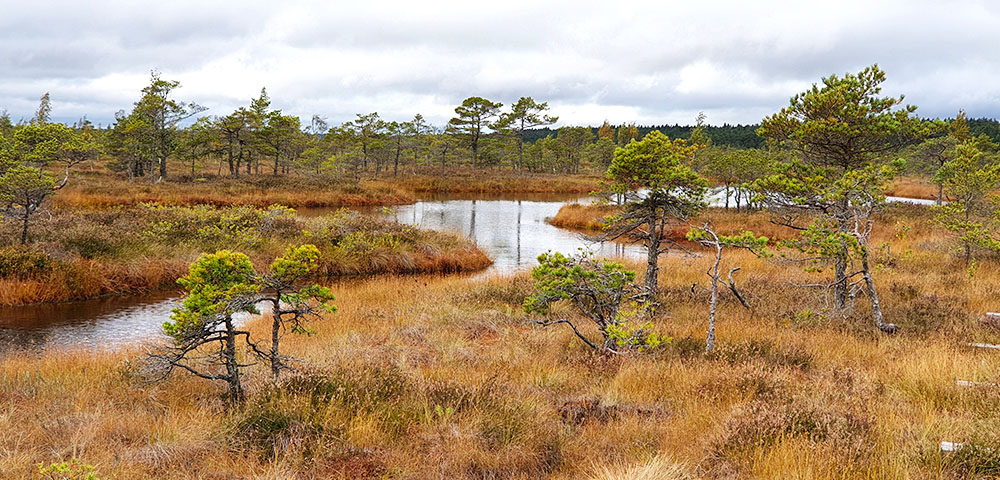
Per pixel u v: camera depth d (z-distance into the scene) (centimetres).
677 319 1183
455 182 6831
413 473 499
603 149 9156
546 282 941
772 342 948
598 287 937
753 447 511
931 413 591
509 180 7169
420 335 1138
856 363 834
